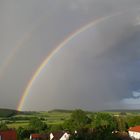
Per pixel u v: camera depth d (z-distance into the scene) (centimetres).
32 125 12338
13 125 15000
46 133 11056
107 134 3894
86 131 3997
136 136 10362
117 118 11312
